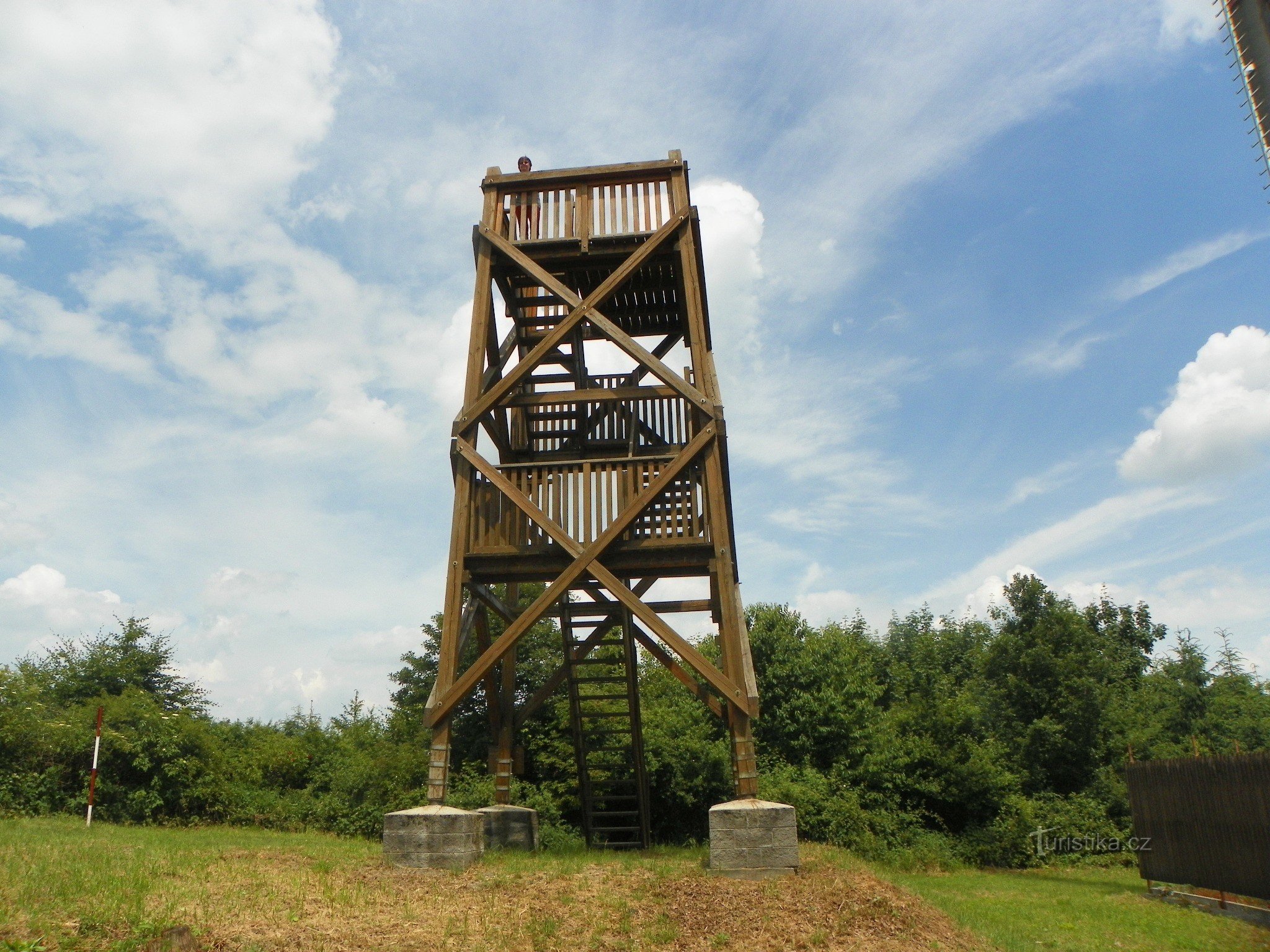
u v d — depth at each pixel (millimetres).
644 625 11000
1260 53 6496
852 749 23531
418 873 9648
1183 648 45750
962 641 48719
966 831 22766
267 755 26203
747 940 7676
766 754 23406
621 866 10289
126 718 21016
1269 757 12977
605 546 11320
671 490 11797
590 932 7578
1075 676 28781
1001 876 19203
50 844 10875
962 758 23672
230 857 10281
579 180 13055
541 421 14664
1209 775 14297
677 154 12961
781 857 9773
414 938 7051
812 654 24844
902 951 7770
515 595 14562
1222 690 42500
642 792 15086
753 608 26188
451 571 11539
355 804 22000
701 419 12078
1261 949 10539
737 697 10711
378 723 29297
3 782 18516
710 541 11508
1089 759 27859
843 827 20500
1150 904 14469
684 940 7551
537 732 21922
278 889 8328
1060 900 14453
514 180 13062
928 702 25953
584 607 13625
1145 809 16031
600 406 14195
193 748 22125
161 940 6027
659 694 25422
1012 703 29469
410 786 21672
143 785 20641
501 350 13266
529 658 23344
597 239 12742
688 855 12156
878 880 9844
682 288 13711
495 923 7602
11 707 19453
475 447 11945
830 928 8055
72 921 6438
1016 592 31812
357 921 7398
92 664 27203
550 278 12492
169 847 11555
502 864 10383
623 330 14805
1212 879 14008
